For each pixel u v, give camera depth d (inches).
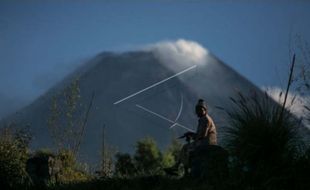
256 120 826.8
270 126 820.6
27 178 960.3
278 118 828.6
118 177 948.0
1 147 982.4
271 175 804.6
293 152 825.5
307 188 786.2
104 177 949.2
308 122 835.4
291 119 836.6
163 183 885.2
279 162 812.0
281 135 818.2
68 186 936.3
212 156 858.8
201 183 847.1
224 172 836.6
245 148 817.5
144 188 890.7
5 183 948.0
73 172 1025.5
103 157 1101.7
